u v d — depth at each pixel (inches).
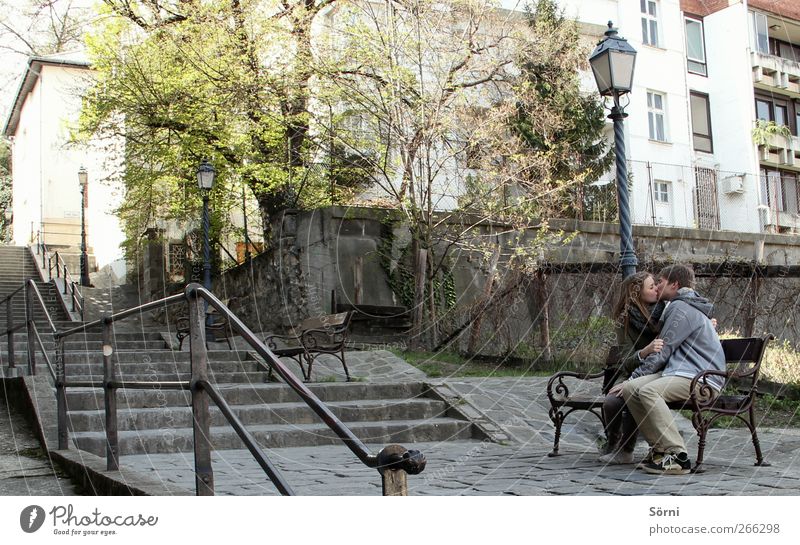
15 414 297.6
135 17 635.5
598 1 979.9
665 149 1027.3
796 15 1176.8
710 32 1125.7
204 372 148.5
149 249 869.8
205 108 625.3
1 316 762.8
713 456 239.5
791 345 399.9
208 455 147.3
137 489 161.2
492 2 602.2
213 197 708.7
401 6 577.6
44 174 1098.7
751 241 806.5
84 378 395.2
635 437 224.4
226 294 732.7
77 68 1078.4
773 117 1171.9
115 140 756.0
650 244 741.3
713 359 210.5
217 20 594.9
